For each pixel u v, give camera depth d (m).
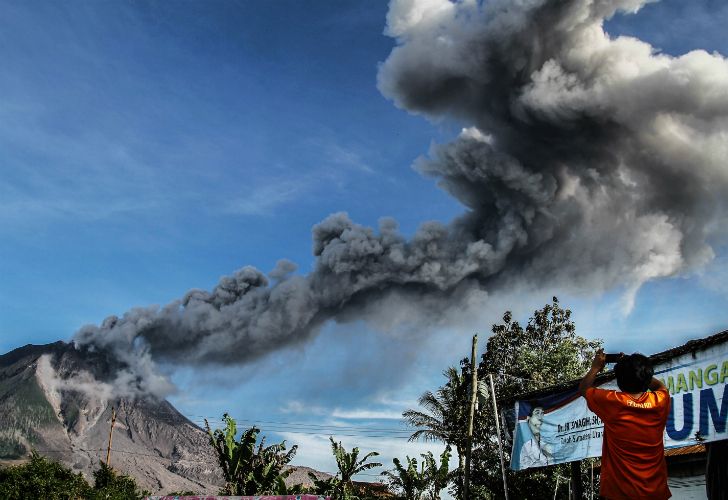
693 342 10.54
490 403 32.88
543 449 13.60
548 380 34.97
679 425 10.55
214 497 23.42
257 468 38.50
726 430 9.92
